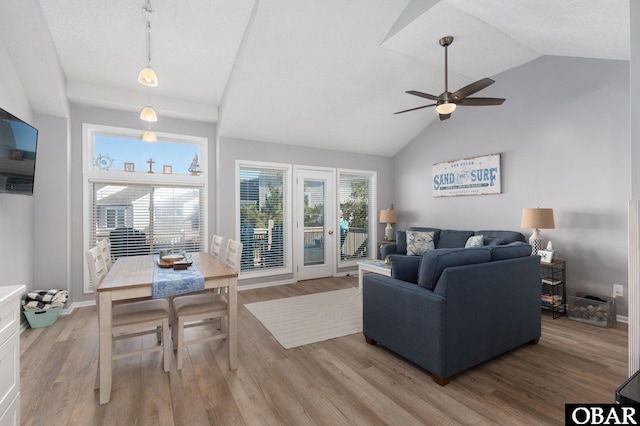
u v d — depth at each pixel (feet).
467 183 15.89
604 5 7.04
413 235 16.71
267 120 14.76
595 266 11.30
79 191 12.69
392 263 8.37
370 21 10.44
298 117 15.01
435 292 6.95
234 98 12.95
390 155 20.61
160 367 7.60
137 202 13.91
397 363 7.82
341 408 6.00
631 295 4.96
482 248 7.97
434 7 9.16
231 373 7.32
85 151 12.84
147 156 14.28
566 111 12.09
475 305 7.19
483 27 10.28
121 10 9.33
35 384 6.81
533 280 8.66
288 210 17.12
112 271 7.98
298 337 9.47
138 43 10.68
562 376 7.10
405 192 19.79
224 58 11.95
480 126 15.33
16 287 4.91
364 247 20.16
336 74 12.71
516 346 8.20
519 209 13.71
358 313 11.75
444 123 17.19
